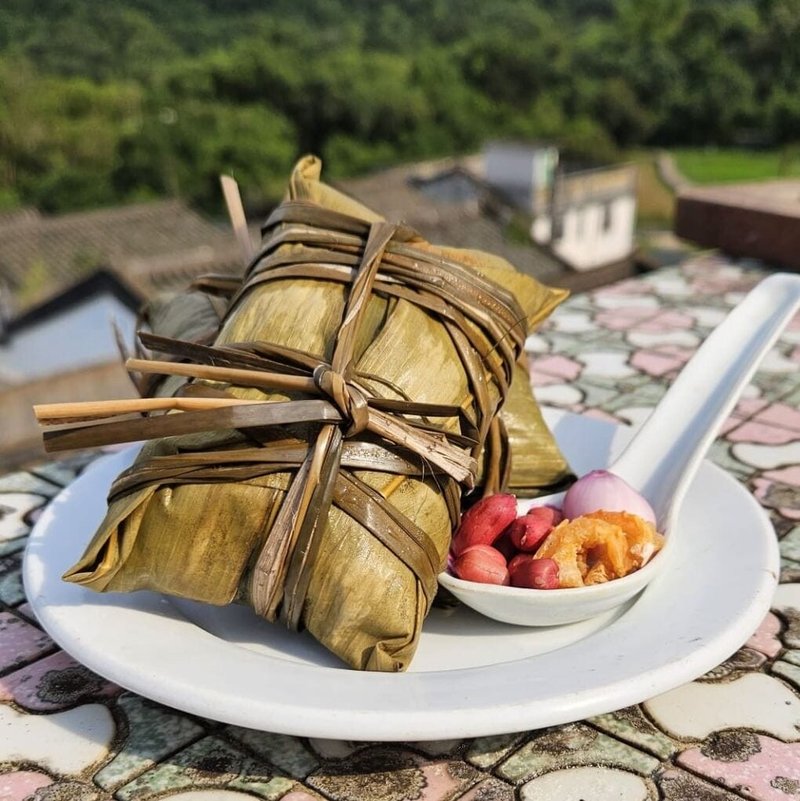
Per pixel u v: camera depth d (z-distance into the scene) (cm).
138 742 83
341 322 90
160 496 83
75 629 83
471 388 92
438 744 81
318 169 109
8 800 76
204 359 89
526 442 116
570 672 75
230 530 83
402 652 81
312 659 85
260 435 84
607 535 90
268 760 80
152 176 2030
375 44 3400
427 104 2516
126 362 85
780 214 279
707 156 2880
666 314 237
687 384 118
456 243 1128
